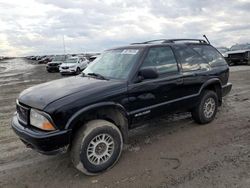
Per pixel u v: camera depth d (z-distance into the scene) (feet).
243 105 21.42
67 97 10.48
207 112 16.60
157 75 12.44
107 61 14.33
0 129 17.81
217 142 13.76
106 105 11.13
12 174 11.43
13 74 79.46
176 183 10.03
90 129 10.61
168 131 15.78
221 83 17.39
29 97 11.17
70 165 12.03
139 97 12.46
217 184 9.80
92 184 10.33
